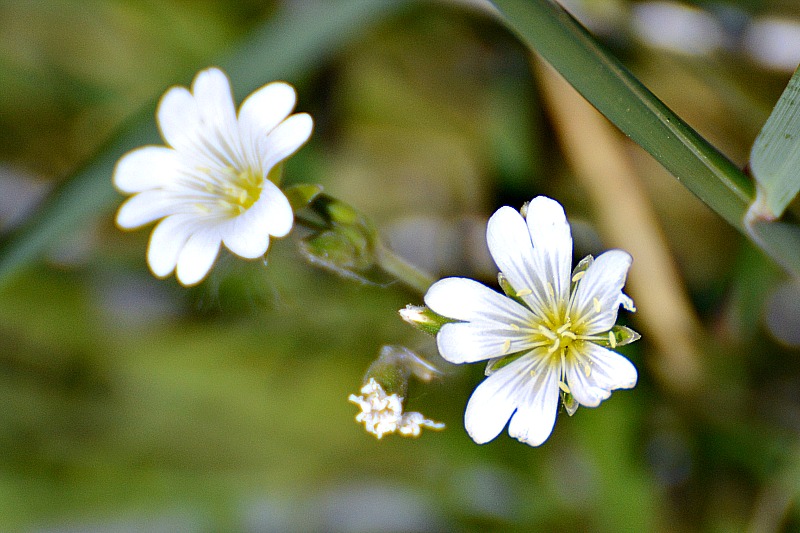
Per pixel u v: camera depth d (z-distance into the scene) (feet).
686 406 0.92
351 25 0.94
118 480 0.95
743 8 0.93
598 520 0.90
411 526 0.94
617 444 0.90
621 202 0.93
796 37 0.93
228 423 0.96
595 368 0.80
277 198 0.81
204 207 0.83
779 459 0.90
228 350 0.96
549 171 0.96
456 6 0.96
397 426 0.83
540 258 0.80
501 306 0.80
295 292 0.94
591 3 0.93
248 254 0.80
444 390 0.92
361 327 0.94
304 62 0.93
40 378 0.97
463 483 0.93
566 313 0.80
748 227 0.81
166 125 0.84
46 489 0.95
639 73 0.97
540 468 0.93
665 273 0.92
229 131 0.83
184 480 0.95
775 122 0.79
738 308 0.92
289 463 0.95
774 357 0.93
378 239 0.84
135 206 0.83
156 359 0.97
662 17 0.94
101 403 0.96
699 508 0.92
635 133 0.80
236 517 0.95
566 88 0.93
